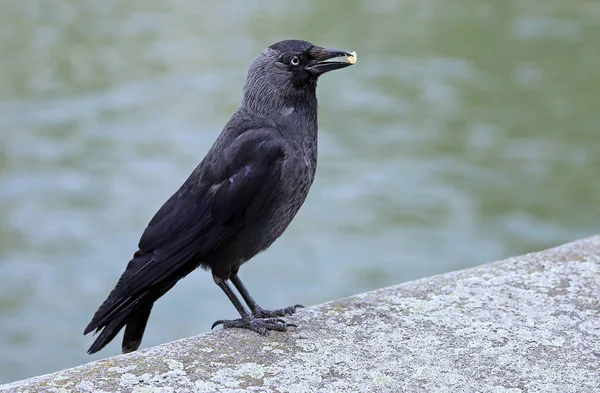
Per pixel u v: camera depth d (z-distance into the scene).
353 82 26.12
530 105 24.67
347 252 16.45
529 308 5.14
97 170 20.36
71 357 13.19
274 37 31.08
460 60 28.31
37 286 15.12
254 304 5.50
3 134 22.58
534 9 33.75
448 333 4.89
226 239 5.43
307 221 17.84
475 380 4.45
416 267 16.02
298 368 4.54
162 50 29.91
